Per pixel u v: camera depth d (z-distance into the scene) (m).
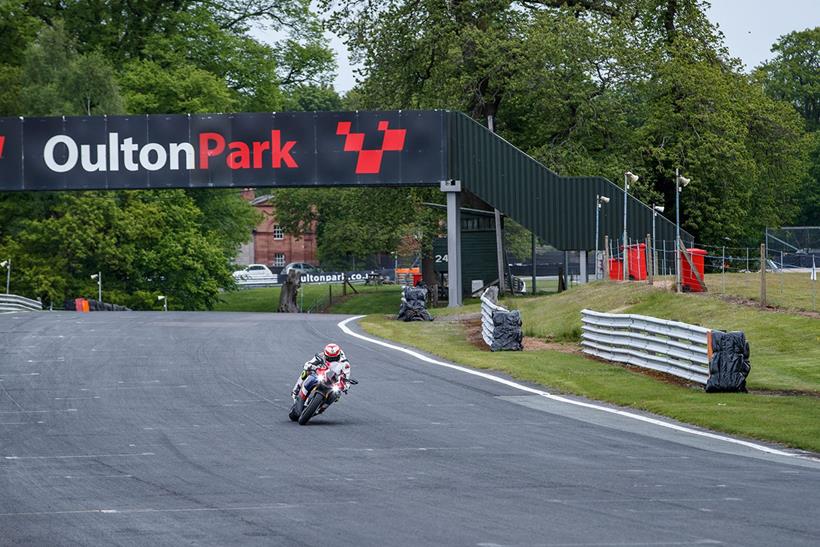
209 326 72.44
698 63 113.50
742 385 42.22
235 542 18.89
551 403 40.50
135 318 80.56
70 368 50.66
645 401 40.25
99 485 25.03
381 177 90.62
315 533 19.52
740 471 26.70
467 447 30.58
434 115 90.62
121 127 90.81
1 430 34.38
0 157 90.62
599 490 23.88
